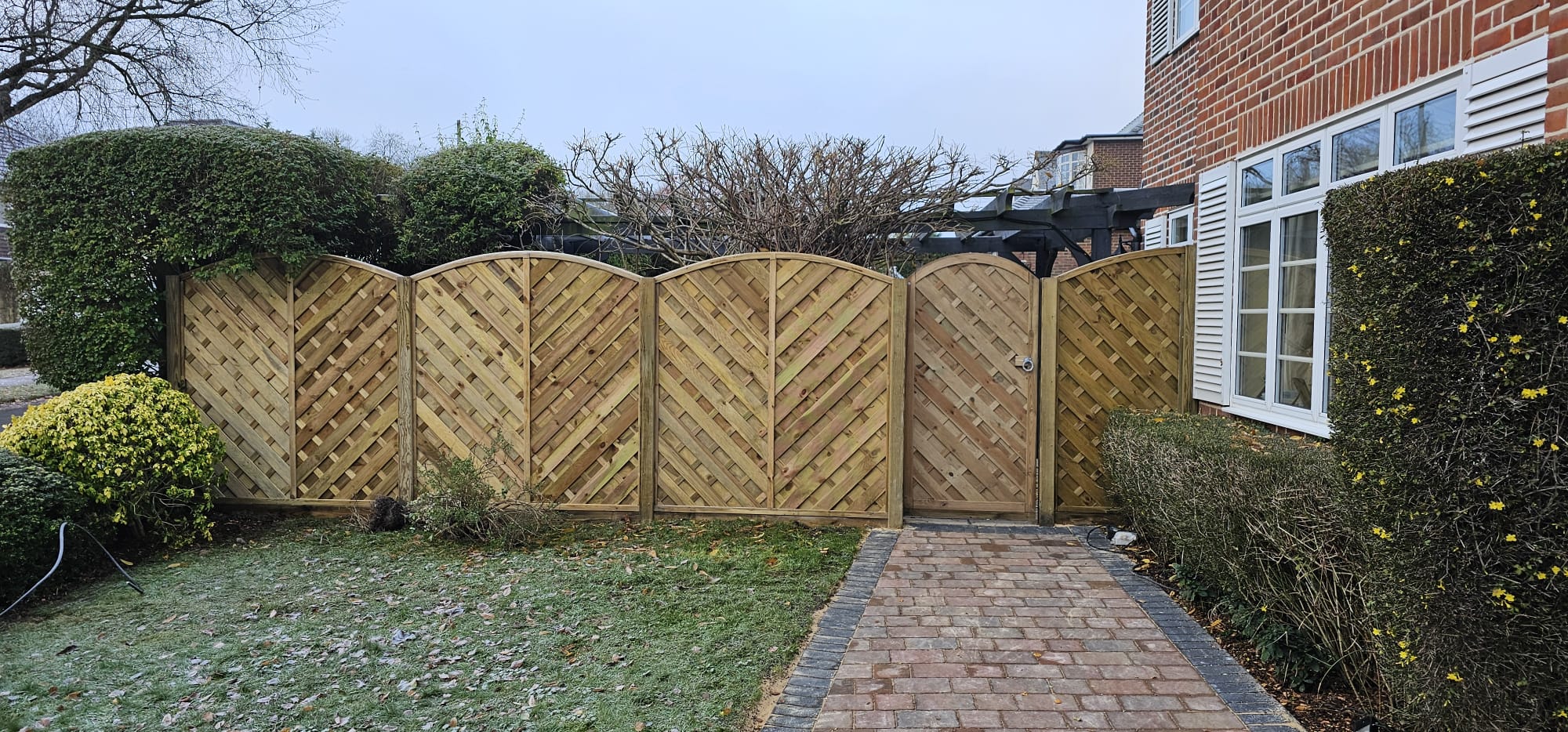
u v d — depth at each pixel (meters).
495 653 3.93
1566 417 2.21
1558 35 3.14
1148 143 9.35
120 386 5.87
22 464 5.03
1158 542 5.29
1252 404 5.45
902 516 6.24
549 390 6.42
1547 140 3.19
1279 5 5.18
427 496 6.04
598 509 6.42
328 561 5.47
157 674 3.76
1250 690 3.45
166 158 6.24
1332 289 2.98
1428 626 2.51
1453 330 2.38
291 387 6.57
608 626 4.24
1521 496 2.27
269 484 6.63
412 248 8.33
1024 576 5.03
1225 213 5.78
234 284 6.61
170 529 5.82
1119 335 6.22
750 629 4.19
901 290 6.12
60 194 6.33
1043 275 12.09
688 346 6.34
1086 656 3.83
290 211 6.32
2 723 3.29
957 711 3.31
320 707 3.43
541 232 9.02
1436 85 3.85
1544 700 2.33
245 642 4.11
